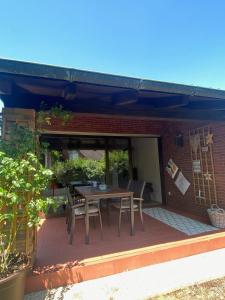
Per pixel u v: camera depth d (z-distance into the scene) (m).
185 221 5.12
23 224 2.72
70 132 6.27
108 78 2.67
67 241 4.06
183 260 3.49
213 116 4.39
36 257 3.30
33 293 2.75
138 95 3.18
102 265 3.11
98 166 7.04
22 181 2.30
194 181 5.74
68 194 4.34
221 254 3.67
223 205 4.88
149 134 7.02
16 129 2.67
